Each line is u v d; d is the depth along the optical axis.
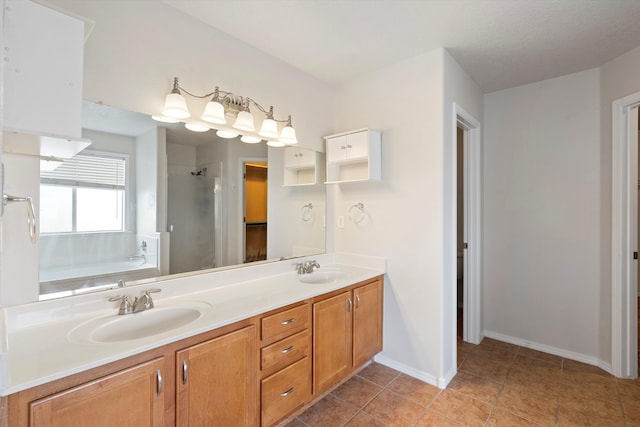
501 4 1.70
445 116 2.21
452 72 2.32
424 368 2.28
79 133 1.13
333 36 2.04
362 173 2.63
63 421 0.98
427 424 1.81
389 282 2.48
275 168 2.36
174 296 1.75
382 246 2.52
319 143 2.71
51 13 1.08
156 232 1.73
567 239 2.62
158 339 1.19
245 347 1.50
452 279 2.35
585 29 1.94
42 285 1.36
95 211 1.52
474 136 2.93
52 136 1.06
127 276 1.62
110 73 1.53
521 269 2.87
